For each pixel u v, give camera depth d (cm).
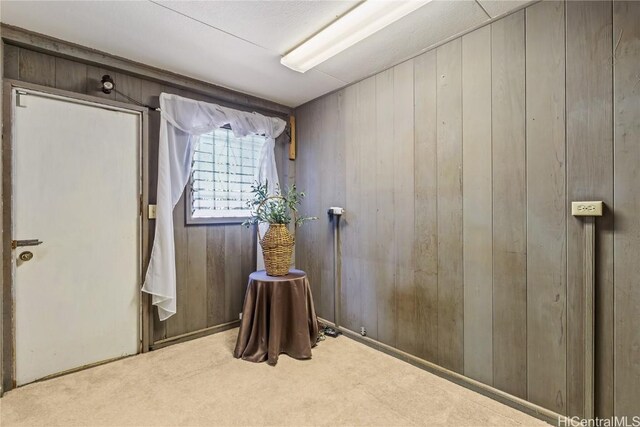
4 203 189
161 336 255
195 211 277
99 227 225
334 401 180
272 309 231
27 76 199
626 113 141
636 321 139
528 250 170
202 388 193
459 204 199
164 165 244
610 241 145
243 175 308
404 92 230
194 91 269
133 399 182
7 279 190
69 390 191
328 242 295
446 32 194
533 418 166
